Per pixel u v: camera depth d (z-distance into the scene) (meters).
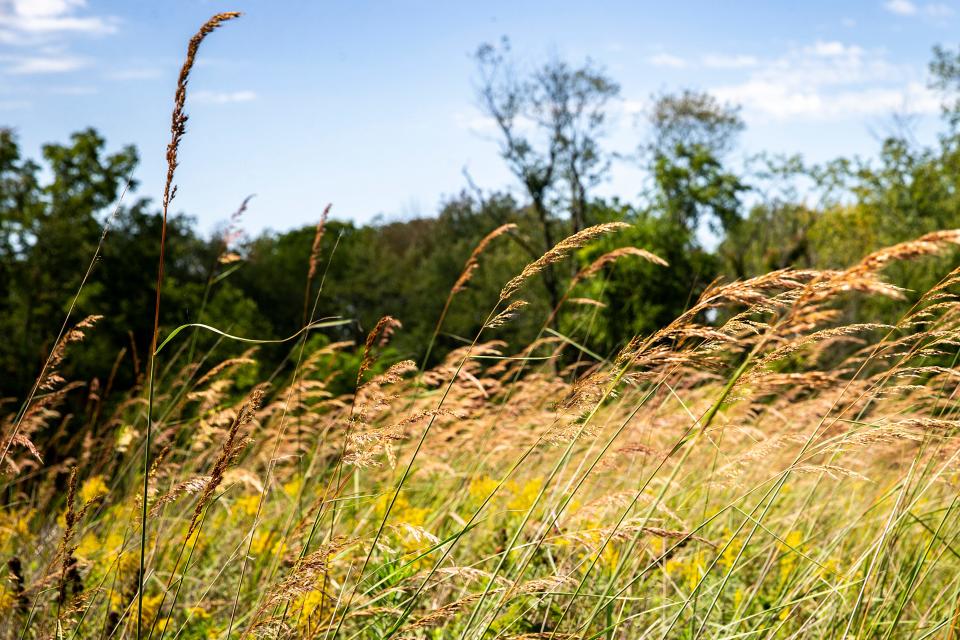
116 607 3.03
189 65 1.96
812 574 2.99
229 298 31.05
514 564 2.94
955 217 24.69
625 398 3.94
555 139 31.92
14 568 2.86
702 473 3.58
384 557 2.99
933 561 2.88
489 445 4.29
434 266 53.41
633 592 3.11
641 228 21.91
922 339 2.42
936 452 2.78
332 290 52.50
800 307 1.75
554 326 24.80
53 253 25.67
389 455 2.37
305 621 2.46
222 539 3.92
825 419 2.56
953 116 25.34
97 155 27.19
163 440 3.92
